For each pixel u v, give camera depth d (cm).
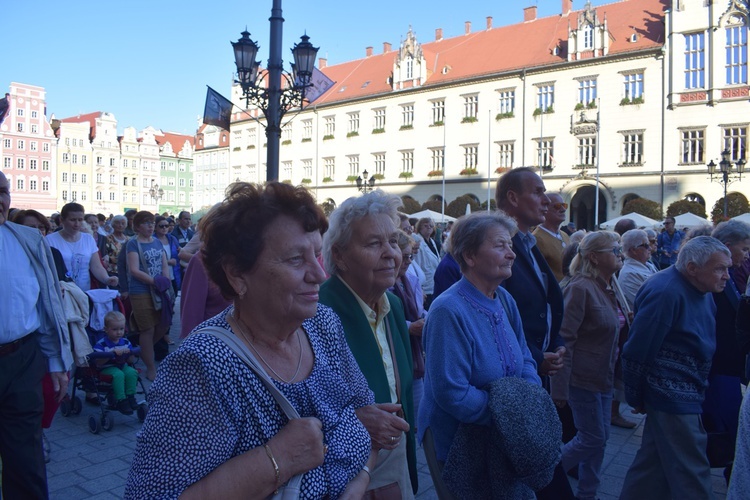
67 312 505
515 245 370
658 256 1600
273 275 168
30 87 7225
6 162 7044
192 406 148
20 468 332
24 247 353
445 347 277
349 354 211
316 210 178
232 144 6231
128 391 584
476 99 4206
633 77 3547
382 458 254
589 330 418
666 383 354
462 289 300
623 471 498
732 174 3200
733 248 500
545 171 3838
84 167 7712
